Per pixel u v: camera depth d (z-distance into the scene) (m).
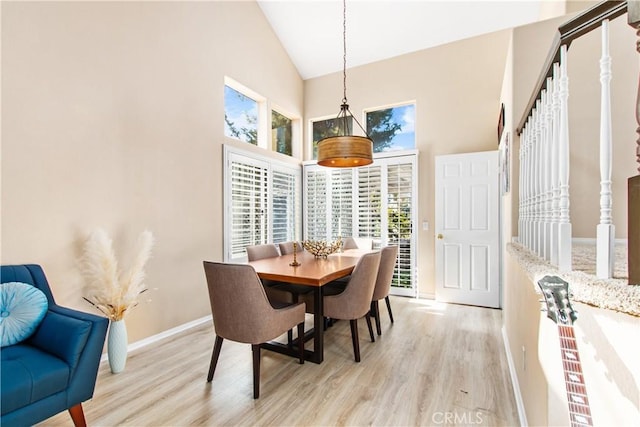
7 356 1.58
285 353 2.56
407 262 4.54
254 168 4.22
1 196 1.98
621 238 2.14
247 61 4.13
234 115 4.11
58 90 2.25
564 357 0.93
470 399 1.98
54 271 2.22
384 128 4.88
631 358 0.71
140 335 2.79
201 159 3.42
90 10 2.44
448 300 4.23
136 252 2.59
